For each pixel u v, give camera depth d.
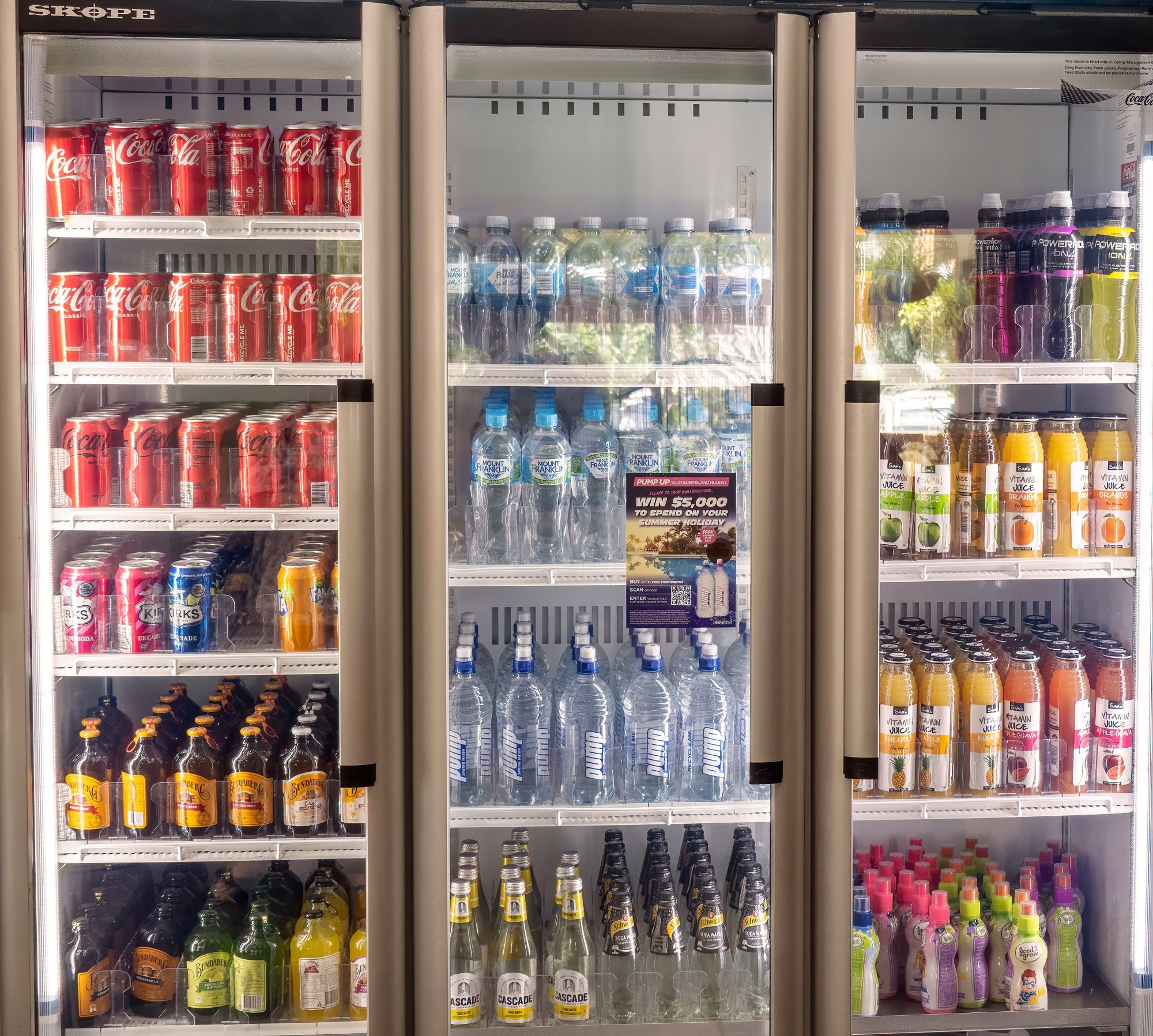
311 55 1.82
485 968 2.14
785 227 1.83
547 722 2.07
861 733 1.88
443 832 1.85
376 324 1.80
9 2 1.75
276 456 1.99
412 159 1.80
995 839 2.38
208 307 1.98
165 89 2.20
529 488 2.06
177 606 1.96
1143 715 1.97
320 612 2.00
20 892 1.80
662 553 2.00
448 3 1.78
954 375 1.95
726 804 1.95
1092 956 2.23
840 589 1.88
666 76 1.85
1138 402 1.96
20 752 1.80
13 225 1.77
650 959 2.05
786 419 1.86
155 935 2.03
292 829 2.00
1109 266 2.04
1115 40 1.87
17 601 1.79
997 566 2.00
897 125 2.29
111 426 2.00
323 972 1.99
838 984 1.91
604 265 2.07
